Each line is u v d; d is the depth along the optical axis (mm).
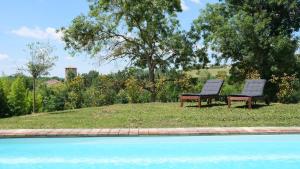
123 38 30469
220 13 29000
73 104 34250
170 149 9727
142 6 28984
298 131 10789
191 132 10656
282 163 8672
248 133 10672
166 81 29234
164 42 29859
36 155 9305
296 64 27297
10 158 9062
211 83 18188
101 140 10508
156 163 8695
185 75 29359
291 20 27688
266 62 26875
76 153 9453
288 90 25250
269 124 12344
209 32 29609
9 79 40812
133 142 10289
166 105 18875
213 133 10656
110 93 31281
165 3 29359
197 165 8500
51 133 10617
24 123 13320
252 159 8938
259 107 16578
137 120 13594
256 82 17188
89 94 32250
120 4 29609
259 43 26188
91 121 13633
